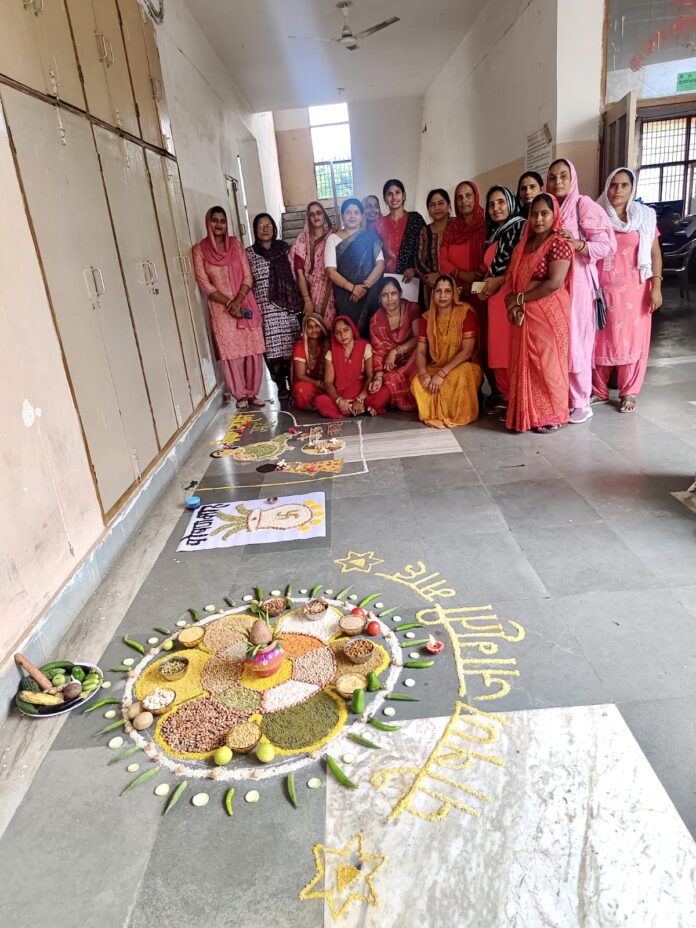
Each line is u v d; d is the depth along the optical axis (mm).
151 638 2275
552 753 1646
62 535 2412
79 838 1540
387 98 10227
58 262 2592
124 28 3818
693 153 7059
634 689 1828
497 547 2650
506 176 6230
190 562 2785
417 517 2994
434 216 4695
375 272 4883
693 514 2770
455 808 1525
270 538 2934
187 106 5363
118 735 1856
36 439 2283
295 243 5207
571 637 2066
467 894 1333
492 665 1979
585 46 4711
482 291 4230
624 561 2463
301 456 4004
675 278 8883
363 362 4715
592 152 4965
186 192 5016
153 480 3484
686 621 2094
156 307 3898
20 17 2492
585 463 3426
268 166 10703
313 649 2131
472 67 7145
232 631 2260
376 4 5973
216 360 5590
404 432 4281
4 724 1925
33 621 2146
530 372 3896
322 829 1503
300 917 1318
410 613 2270
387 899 1338
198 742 1793
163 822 1562
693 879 1323
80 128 2982
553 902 1304
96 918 1354
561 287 3717
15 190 2297
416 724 1781
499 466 3502
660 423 3939
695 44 4668
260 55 7062
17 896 1416
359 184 10984
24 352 2258
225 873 1424
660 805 1482
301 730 1800
